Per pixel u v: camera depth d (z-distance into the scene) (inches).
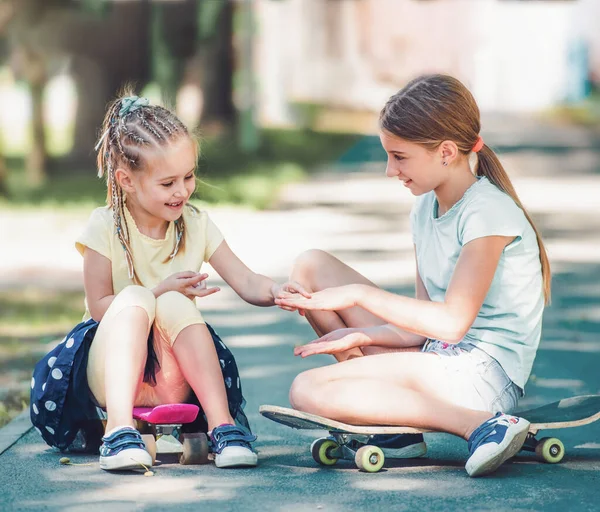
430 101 162.7
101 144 175.2
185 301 163.8
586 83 2397.9
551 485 150.9
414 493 146.8
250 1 1008.9
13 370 252.4
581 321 314.7
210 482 152.9
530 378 236.2
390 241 492.4
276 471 159.9
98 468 161.3
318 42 2265.0
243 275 178.5
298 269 177.0
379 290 163.6
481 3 2343.8
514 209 165.2
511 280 164.6
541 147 1186.6
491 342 163.6
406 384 159.8
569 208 634.8
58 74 832.9
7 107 1445.6
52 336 293.4
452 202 168.6
